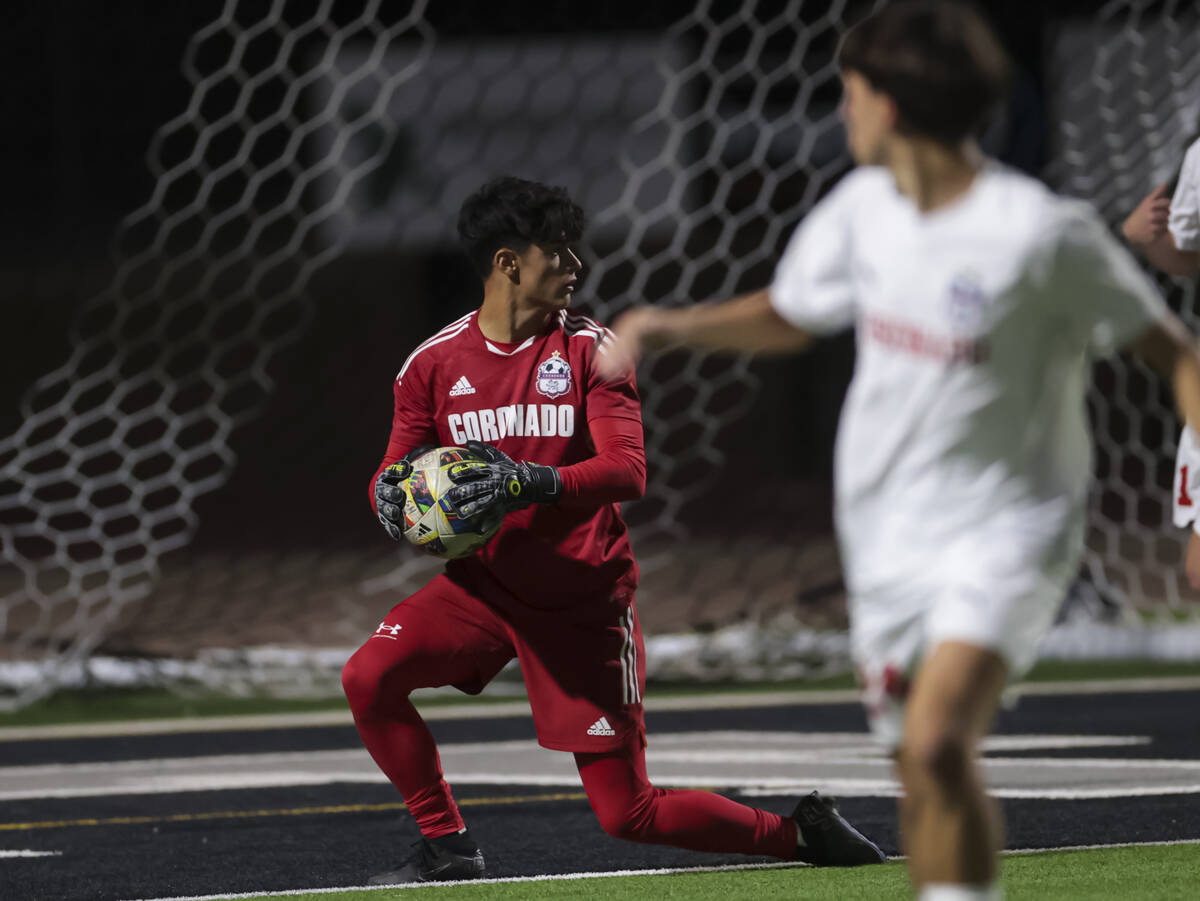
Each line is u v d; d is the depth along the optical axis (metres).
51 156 64.00
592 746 14.01
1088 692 27.42
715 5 58.22
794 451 60.78
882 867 14.60
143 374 62.19
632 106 44.38
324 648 31.16
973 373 9.26
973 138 9.34
